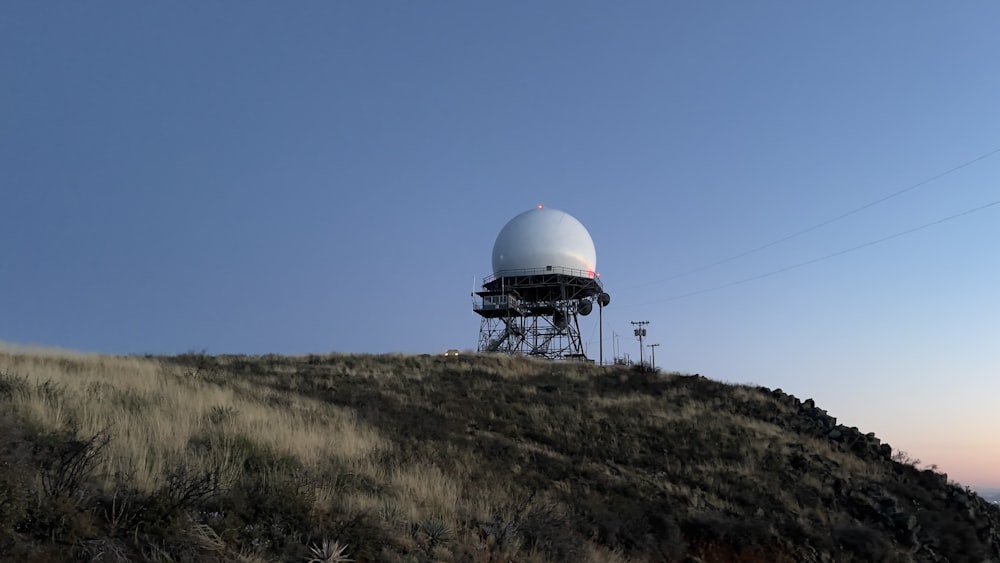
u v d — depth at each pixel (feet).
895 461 100.17
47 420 36.11
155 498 28.07
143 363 86.84
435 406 97.76
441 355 151.84
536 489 59.88
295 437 49.21
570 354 198.49
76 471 28.89
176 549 26.43
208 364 113.80
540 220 208.64
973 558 75.46
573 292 204.64
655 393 120.98
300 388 101.81
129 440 37.29
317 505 34.76
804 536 67.15
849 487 82.79
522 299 206.08
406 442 64.49
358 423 70.08
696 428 96.37
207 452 39.17
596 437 89.25
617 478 72.18
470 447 71.41
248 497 32.68
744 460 85.30
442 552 35.60
